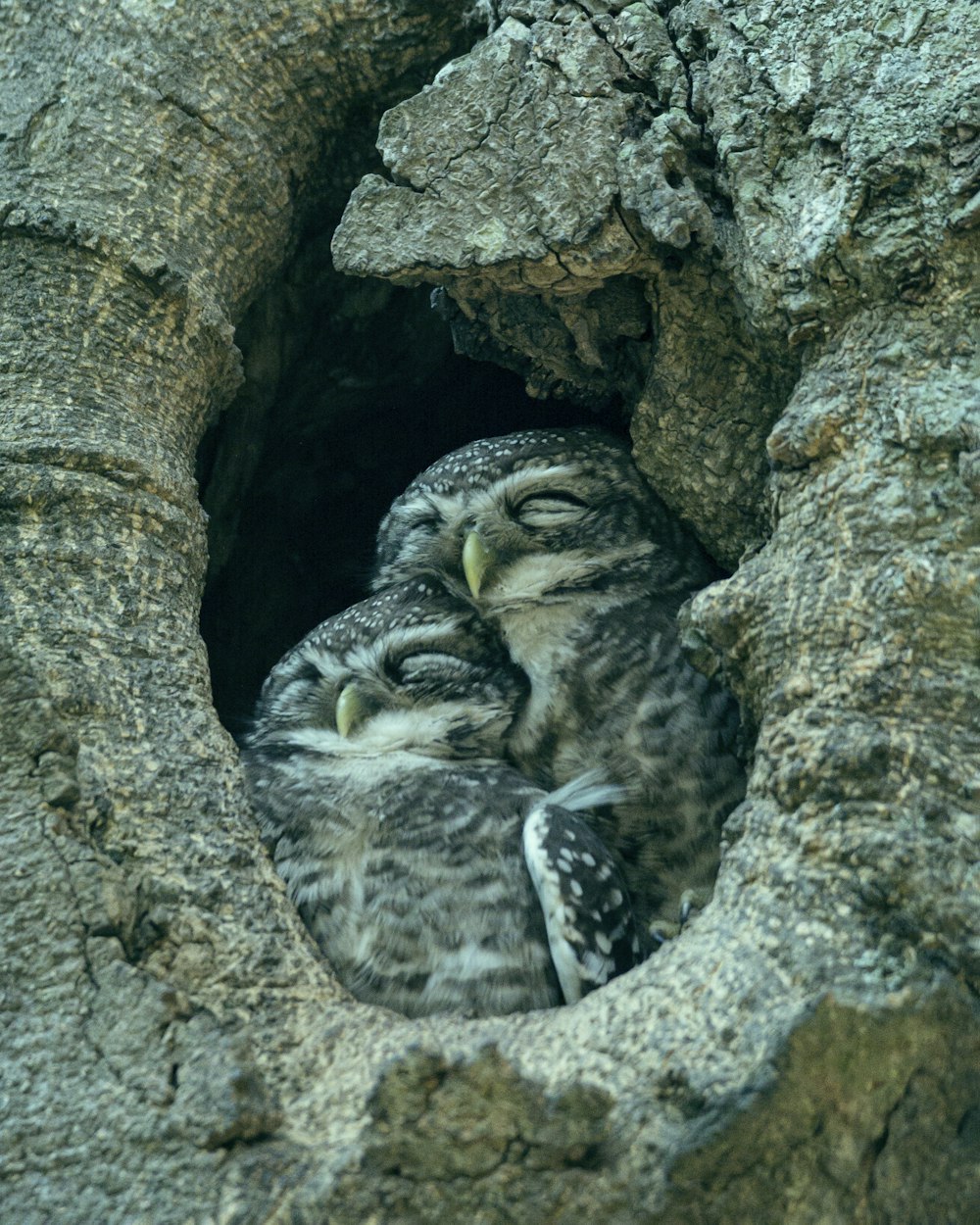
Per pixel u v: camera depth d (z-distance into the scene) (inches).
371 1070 88.6
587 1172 88.0
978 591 89.1
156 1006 88.7
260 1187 88.0
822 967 88.3
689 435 92.0
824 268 90.3
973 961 88.3
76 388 91.9
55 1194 88.1
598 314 92.1
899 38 90.8
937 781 88.7
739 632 89.9
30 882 89.1
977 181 90.0
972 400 89.6
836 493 89.7
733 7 91.5
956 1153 88.3
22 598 90.7
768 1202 88.0
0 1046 88.6
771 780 89.2
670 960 88.9
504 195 91.5
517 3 92.2
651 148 91.1
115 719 90.3
